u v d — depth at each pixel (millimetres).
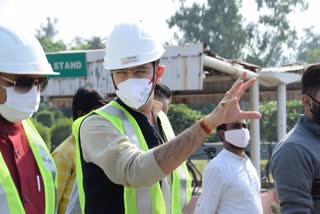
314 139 3699
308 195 3588
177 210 3424
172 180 3455
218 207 4914
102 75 9945
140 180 2895
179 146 2838
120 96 3314
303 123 3768
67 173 4449
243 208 4883
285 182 3611
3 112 3014
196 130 2844
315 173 3643
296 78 11789
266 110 26359
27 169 3057
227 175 4859
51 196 3139
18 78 2982
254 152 11500
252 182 5016
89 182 3254
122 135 3119
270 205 9734
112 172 3025
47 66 3082
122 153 2990
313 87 3734
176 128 25203
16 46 3002
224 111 2818
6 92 2982
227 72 10344
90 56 10047
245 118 2838
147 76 3314
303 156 3605
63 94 10211
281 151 3678
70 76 10141
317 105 3723
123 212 3217
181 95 14578
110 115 3211
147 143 3332
